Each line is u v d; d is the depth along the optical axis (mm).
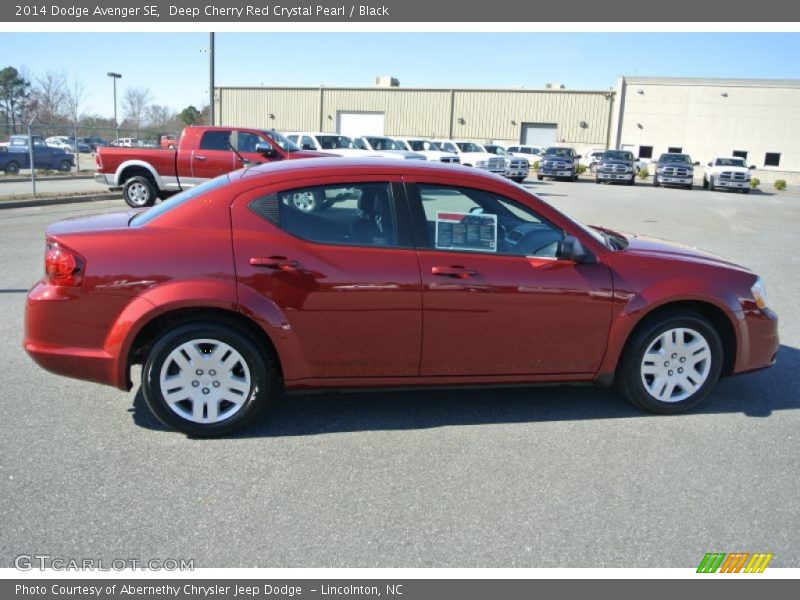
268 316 3811
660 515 3266
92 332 3781
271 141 14406
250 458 3744
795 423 4363
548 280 4086
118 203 16547
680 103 47719
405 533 3084
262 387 3965
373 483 3502
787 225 16625
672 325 4297
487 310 4035
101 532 3033
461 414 4410
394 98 55281
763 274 9531
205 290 3746
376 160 4285
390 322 3957
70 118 44500
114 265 3746
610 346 4234
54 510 3184
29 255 9203
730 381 5141
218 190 3977
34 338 3830
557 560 2928
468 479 3562
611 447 3967
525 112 52688
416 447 3920
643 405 4406
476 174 4203
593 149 49156
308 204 3969
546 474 3633
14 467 3568
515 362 4176
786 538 3111
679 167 33469
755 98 45875
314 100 56938
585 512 3279
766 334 4492
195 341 3846
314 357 3945
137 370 5078
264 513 3211
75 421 4156
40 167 27250
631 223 16078
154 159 14398
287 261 3830
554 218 4219
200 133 14367
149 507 3232
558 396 4770
